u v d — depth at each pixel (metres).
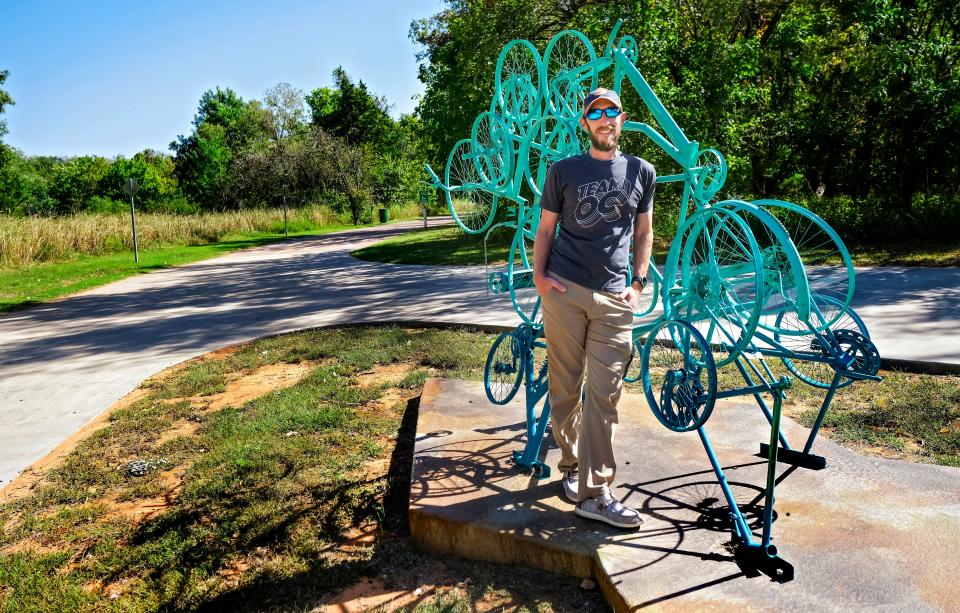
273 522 3.32
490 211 4.43
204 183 55.50
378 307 9.66
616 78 3.37
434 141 23.14
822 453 3.42
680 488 3.10
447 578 2.77
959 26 15.23
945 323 6.51
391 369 6.12
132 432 4.83
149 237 25.06
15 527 3.49
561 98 3.87
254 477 3.83
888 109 15.46
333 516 3.36
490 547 2.84
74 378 6.57
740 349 2.61
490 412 4.30
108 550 3.18
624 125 3.20
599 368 2.70
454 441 3.80
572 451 3.03
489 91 18.27
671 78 15.01
